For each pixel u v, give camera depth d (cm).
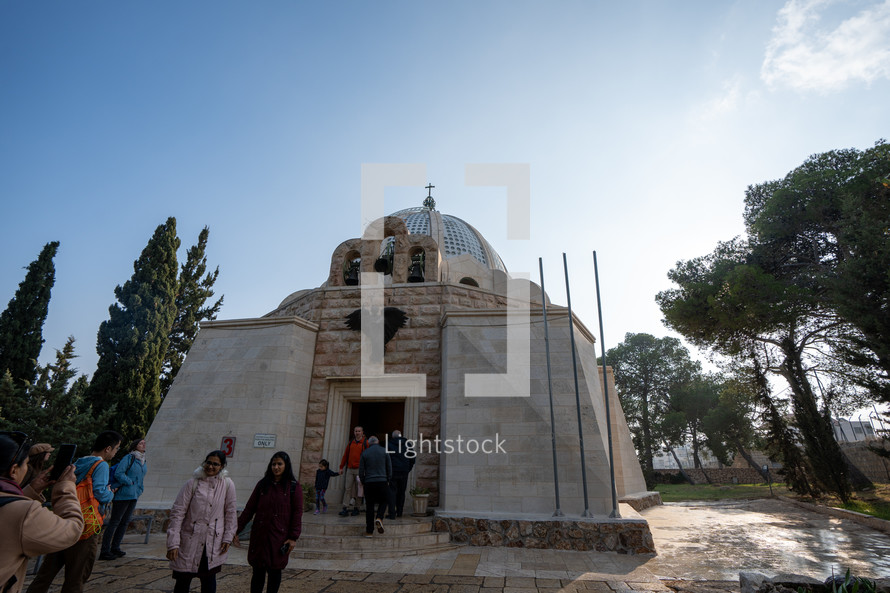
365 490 933
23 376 1897
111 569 755
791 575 573
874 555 942
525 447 1096
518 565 827
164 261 2297
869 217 1642
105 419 1669
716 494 2727
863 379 1562
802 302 2073
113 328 2039
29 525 260
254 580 510
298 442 1286
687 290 2492
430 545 949
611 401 1916
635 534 949
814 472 1873
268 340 1327
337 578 736
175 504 490
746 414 3841
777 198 2280
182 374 1313
